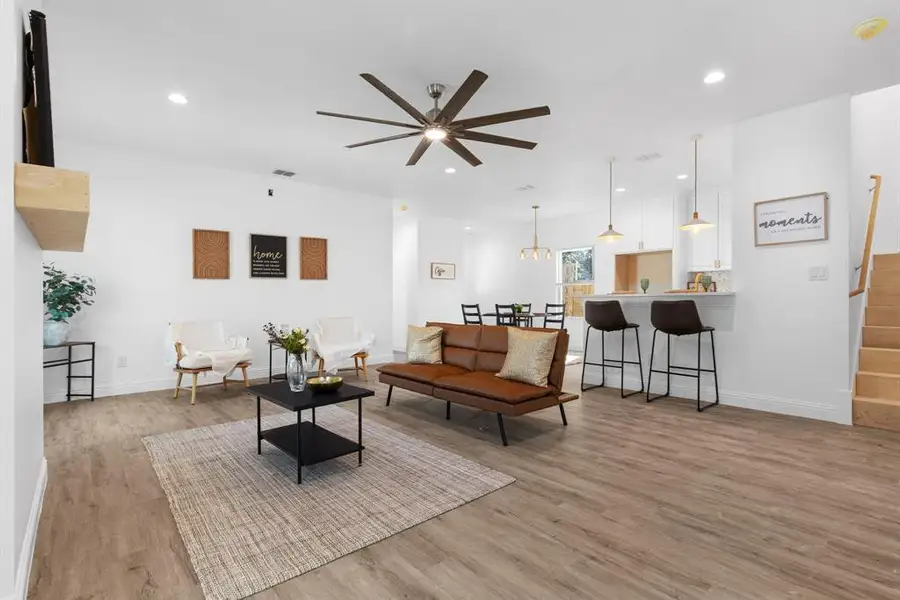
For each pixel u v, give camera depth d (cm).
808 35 291
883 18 272
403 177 630
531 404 350
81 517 233
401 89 361
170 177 542
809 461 306
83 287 456
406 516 234
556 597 171
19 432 166
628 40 295
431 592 174
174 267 545
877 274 466
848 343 388
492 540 211
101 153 498
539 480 279
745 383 448
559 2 255
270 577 183
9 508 144
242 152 518
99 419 415
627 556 198
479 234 1107
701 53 312
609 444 345
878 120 493
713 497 254
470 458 317
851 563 192
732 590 174
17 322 164
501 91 367
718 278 740
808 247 407
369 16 267
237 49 303
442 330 486
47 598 170
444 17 269
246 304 602
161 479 281
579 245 923
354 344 617
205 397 502
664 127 452
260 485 273
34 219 178
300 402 287
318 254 670
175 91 365
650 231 788
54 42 293
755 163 434
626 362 536
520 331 403
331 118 418
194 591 175
